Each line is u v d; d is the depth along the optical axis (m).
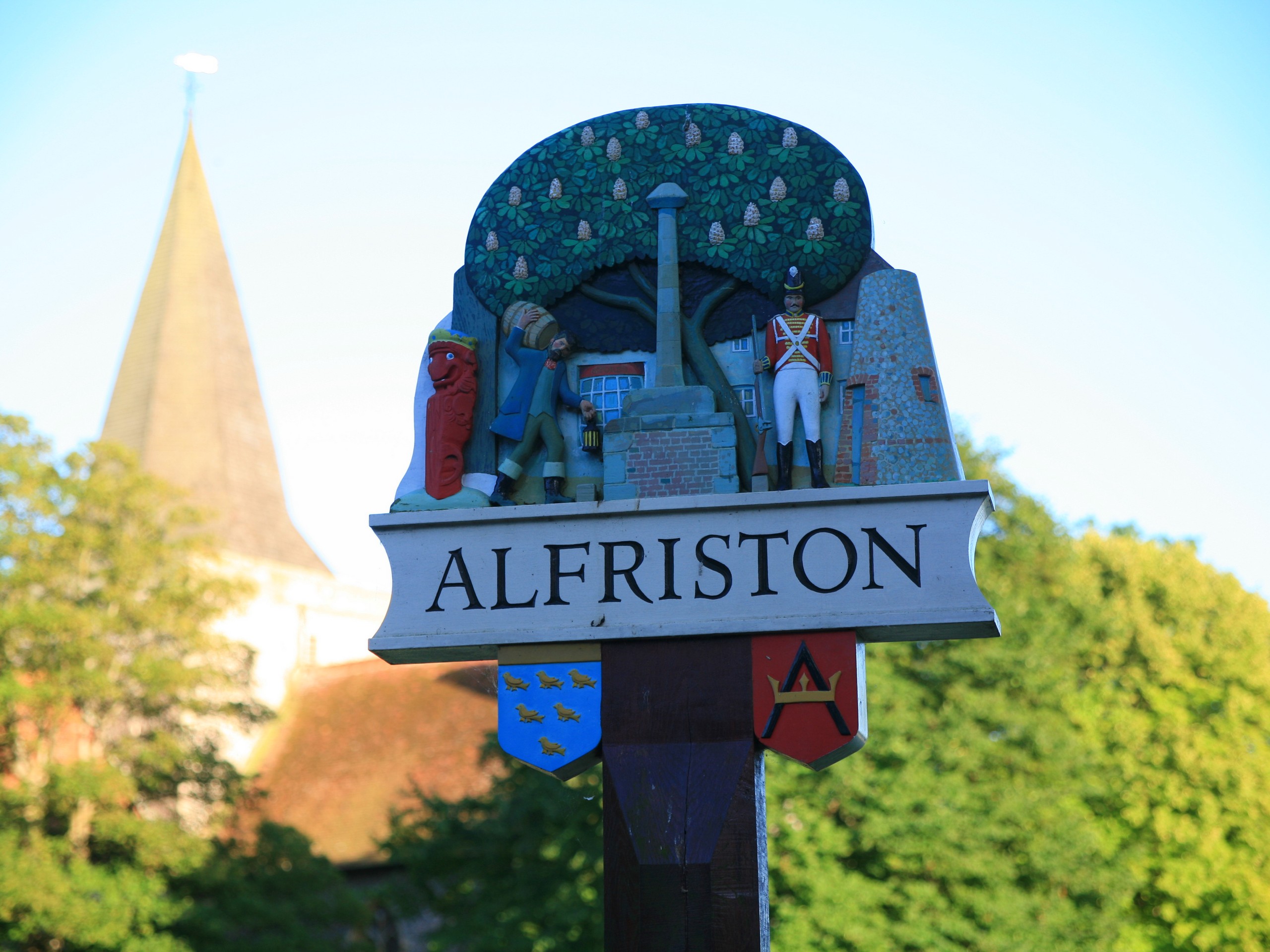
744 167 4.23
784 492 3.74
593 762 3.88
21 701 23.66
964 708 20.34
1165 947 25.58
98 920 21.86
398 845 21.95
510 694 3.77
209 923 22.98
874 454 3.92
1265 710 27.52
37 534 24.16
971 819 18.83
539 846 20.00
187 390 55.06
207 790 25.81
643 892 3.59
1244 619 29.47
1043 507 26.25
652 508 3.79
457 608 3.81
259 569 49.03
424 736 40.50
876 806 18.64
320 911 25.14
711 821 3.60
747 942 3.53
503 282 4.27
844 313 4.11
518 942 19.12
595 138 4.35
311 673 44.22
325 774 39.94
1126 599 29.33
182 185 59.03
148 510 25.58
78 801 23.17
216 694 27.17
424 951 32.59
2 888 21.30
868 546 3.69
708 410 4.02
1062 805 21.17
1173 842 25.22
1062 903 19.50
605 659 3.76
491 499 4.08
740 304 4.17
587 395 4.17
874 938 17.53
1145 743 26.42
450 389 4.17
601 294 4.25
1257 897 24.41
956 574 3.63
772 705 3.65
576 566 3.80
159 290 57.00
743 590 3.71
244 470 54.62
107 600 24.69
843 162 4.21
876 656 20.67
